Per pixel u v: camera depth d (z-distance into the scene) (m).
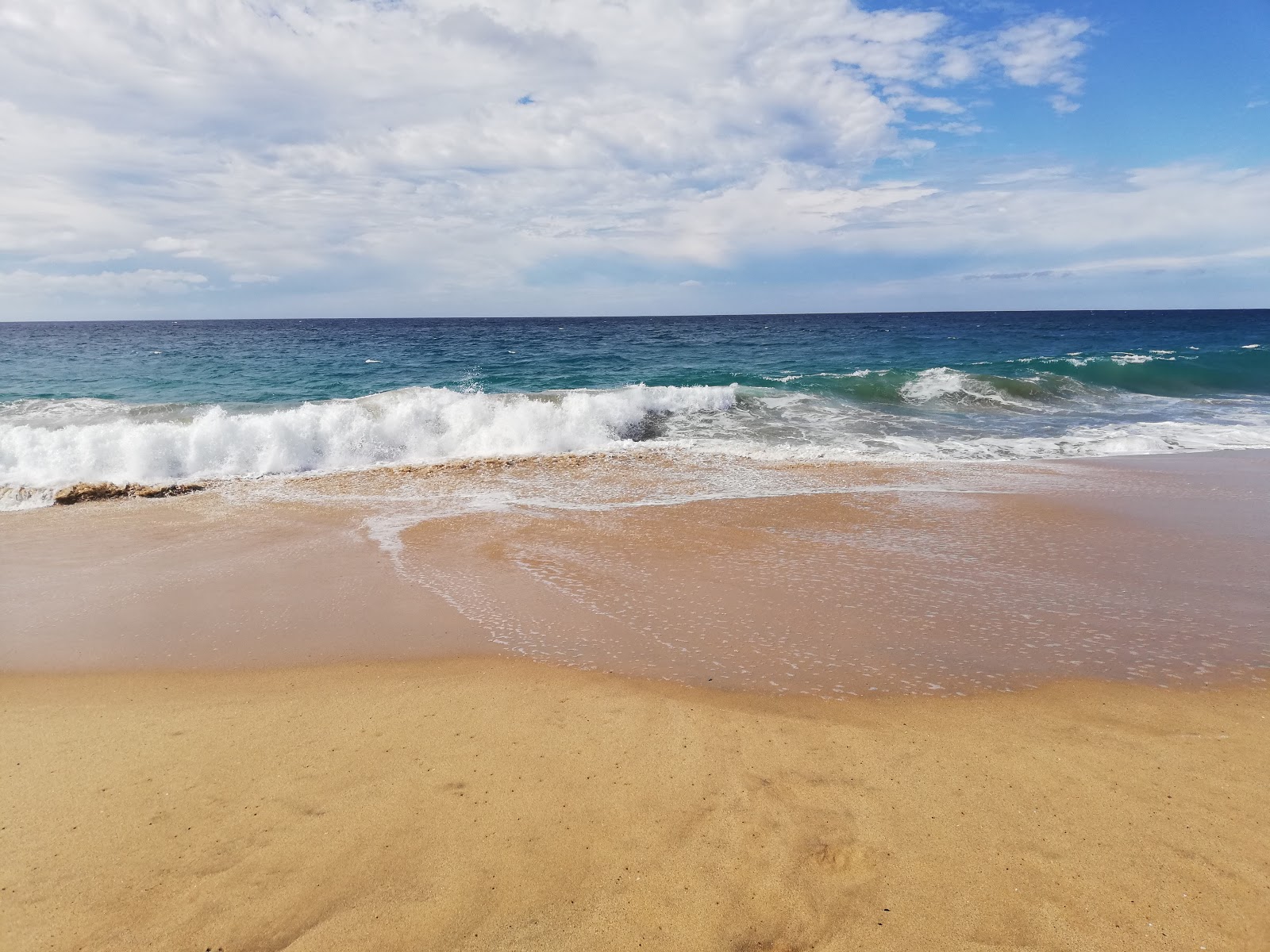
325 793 3.29
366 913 2.59
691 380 20.34
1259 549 6.87
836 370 24.94
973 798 3.22
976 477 10.05
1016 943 2.45
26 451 10.17
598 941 2.47
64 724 3.97
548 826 3.04
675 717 3.95
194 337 51.44
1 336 53.66
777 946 2.45
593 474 10.18
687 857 2.85
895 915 2.57
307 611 5.53
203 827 3.07
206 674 4.54
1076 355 30.03
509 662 4.67
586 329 68.81
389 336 52.16
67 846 2.97
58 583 6.15
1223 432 13.59
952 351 34.66
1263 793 3.24
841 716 3.96
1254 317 104.94
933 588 5.94
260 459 10.66
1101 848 2.89
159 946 2.47
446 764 3.51
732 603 5.64
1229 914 2.55
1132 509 8.30
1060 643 4.89
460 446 11.99
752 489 9.33
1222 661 4.62
